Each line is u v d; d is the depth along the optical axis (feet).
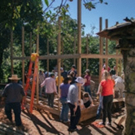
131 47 4.82
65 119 20.70
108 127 17.33
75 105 17.03
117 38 5.86
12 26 16.51
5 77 56.39
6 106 18.69
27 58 27.43
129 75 4.83
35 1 14.92
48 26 16.02
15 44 61.57
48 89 24.34
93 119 21.47
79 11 18.85
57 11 13.04
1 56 50.24
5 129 16.99
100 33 6.18
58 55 21.83
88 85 27.58
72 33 42.86
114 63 47.96
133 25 4.92
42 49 54.70
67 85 20.18
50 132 18.45
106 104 17.79
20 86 18.76
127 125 4.94
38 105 26.08
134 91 4.73
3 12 15.25
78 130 16.88
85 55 19.84
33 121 21.54
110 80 17.89
